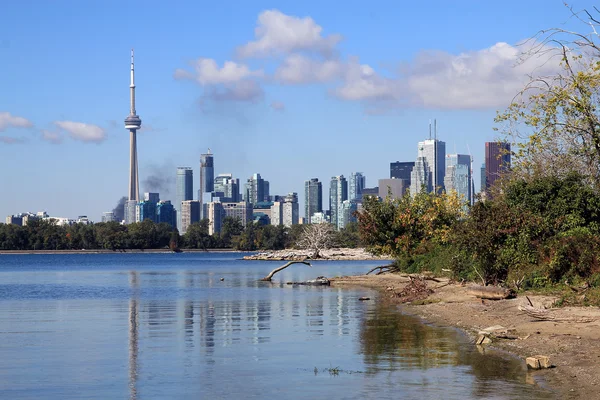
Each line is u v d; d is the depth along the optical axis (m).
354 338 28.19
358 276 73.88
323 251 179.50
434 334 28.77
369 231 68.44
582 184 44.91
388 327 31.39
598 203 43.28
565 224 42.88
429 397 17.83
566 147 36.66
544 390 18.31
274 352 25.08
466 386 18.91
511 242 42.03
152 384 19.97
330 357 23.81
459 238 44.03
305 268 119.12
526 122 31.75
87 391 19.17
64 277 98.19
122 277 94.75
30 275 106.50
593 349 22.80
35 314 40.91
